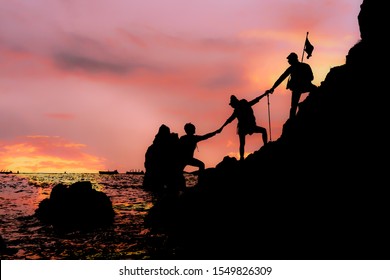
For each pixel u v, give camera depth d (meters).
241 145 12.97
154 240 11.55
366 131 9.50
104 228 13.75
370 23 12.79
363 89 10.84
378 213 7.50
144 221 14.52
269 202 9.95
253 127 12.91
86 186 16.70
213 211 11.34
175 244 10.76
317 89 12.41
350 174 8.74
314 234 7.97
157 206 14.24
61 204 15.76
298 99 12.53
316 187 9.14
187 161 13.80
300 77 12.32
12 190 28.78
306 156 10.52
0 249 10.43
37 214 16.23
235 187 11.77
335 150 9.80
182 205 13.02
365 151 9.00
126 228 13.73
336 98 11.56
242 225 9.94
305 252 7.70
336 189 8.66
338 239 7.52
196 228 11.24
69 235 12.63
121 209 18.41
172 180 14.58
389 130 8.98
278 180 10.55
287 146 11.79
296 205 9.12
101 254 10.09
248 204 10.57
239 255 8.58
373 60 11.48
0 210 18.00
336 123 10.67
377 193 7.88
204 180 13.30
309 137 11.16
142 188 29.05
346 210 8.00
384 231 7.12
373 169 8.43
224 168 13.26
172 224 12.85
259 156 12.52
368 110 10.03
